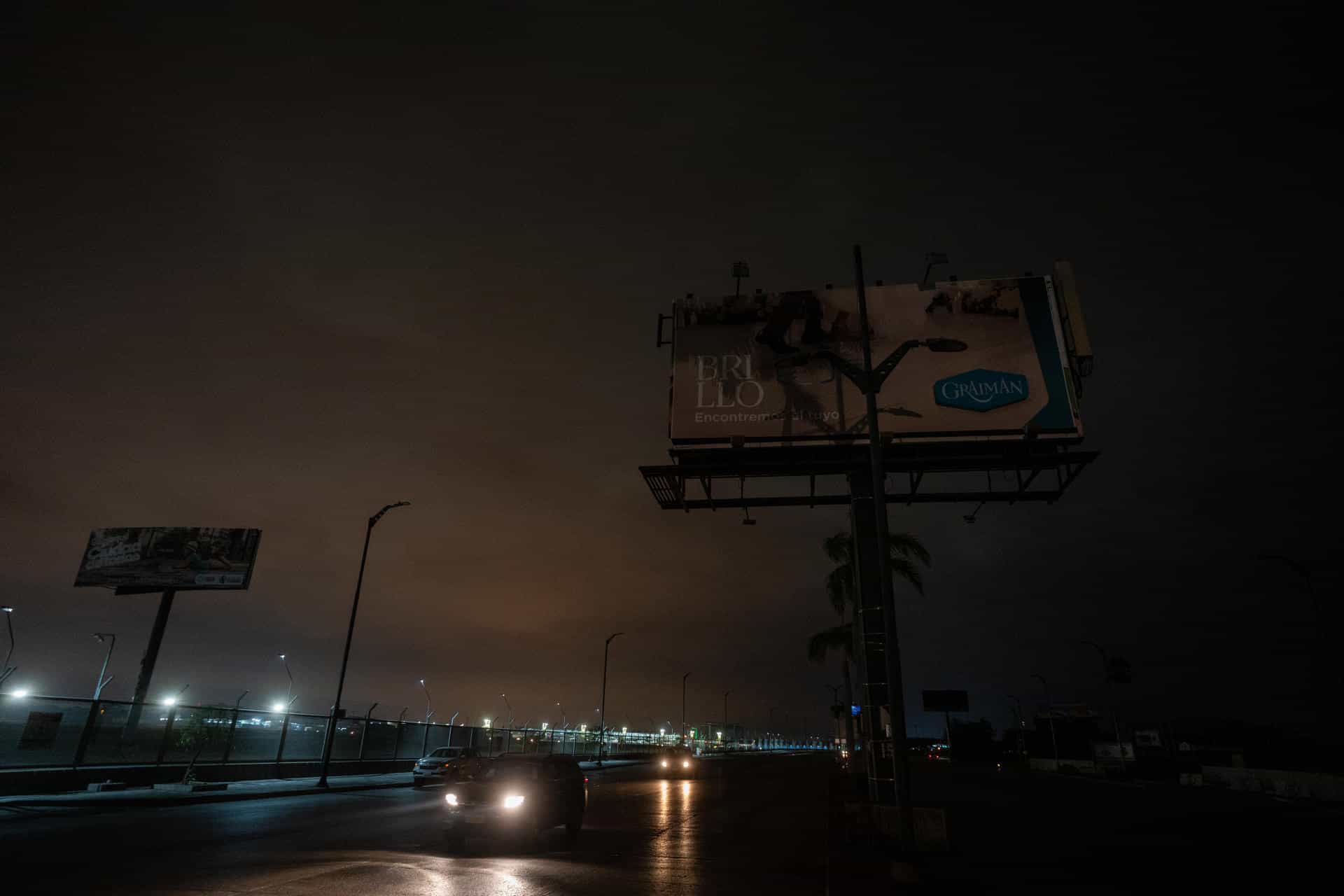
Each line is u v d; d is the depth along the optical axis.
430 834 15.75
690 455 20.11
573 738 78.81
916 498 19.52
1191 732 72.94
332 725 30.48
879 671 17.59
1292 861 13.22
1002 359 20.03
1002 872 11.63
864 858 13.09
